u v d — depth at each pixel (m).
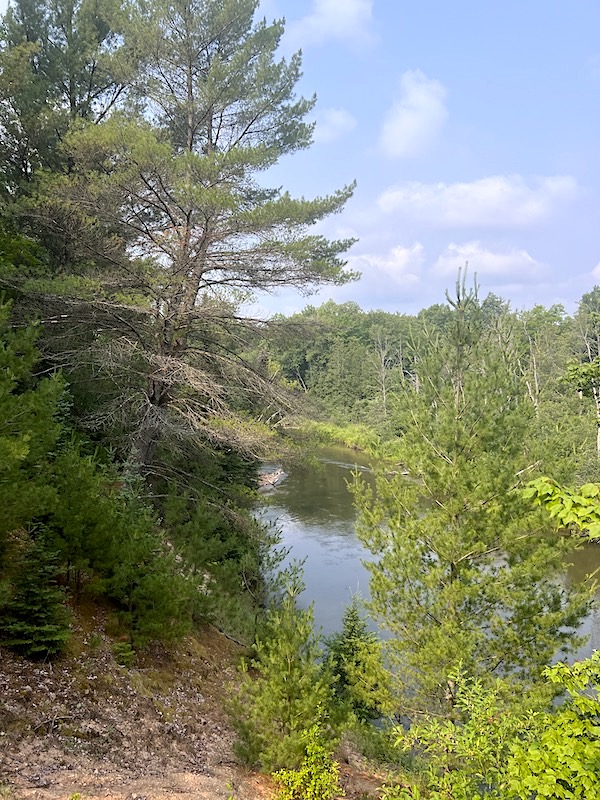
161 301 14.52
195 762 7.24
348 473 42.00
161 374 14.15
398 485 9.63
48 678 7.22
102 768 6.04
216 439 14.69
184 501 13.84
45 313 14.18
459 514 8.89
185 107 15.55
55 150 17.56
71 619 8.02
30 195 16.69
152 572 9.66
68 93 19.64
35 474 8.27
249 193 17.19
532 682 8.21
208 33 15.92
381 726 11.98
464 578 8.65
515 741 5.15
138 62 15.66
